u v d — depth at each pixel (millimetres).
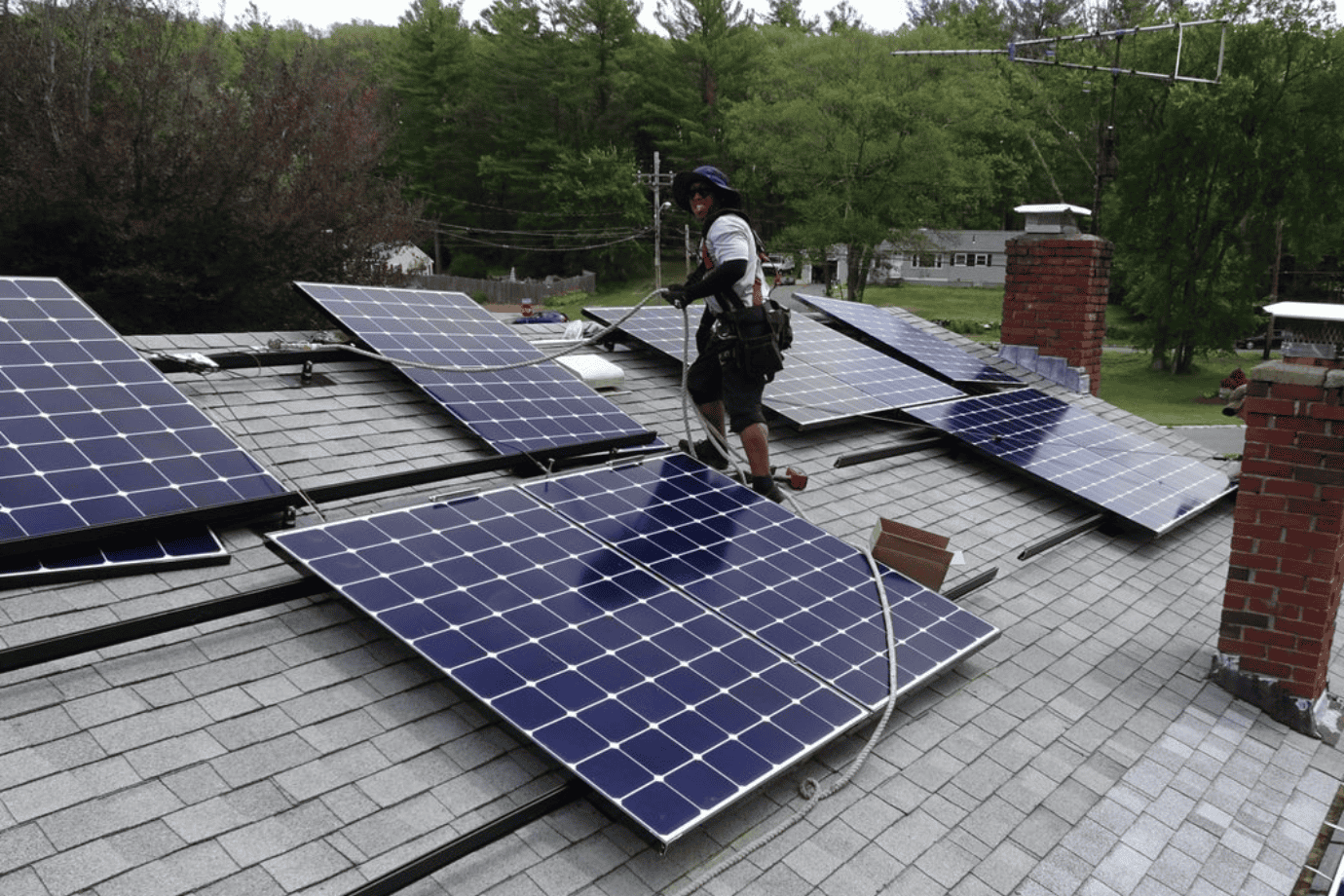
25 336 5258
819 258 50875
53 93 27594
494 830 3123
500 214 79000
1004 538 7148
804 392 8594
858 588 5180
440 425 6594
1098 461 8922
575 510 5293
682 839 3488
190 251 28312
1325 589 5398
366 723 3658
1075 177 59312
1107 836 4070
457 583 4262
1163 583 7098
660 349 8945
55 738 3211
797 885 3387
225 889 2787
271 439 5766
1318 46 41000
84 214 27062
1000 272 77750
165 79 28188
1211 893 3854
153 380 5363
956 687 5000
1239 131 42156
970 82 47969
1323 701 5688
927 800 4027
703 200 5914
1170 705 5359
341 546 4289
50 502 4086
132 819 2957
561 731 3510
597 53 75812
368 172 35125
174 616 3738
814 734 3891
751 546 5348
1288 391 5371
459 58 77062
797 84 48469
